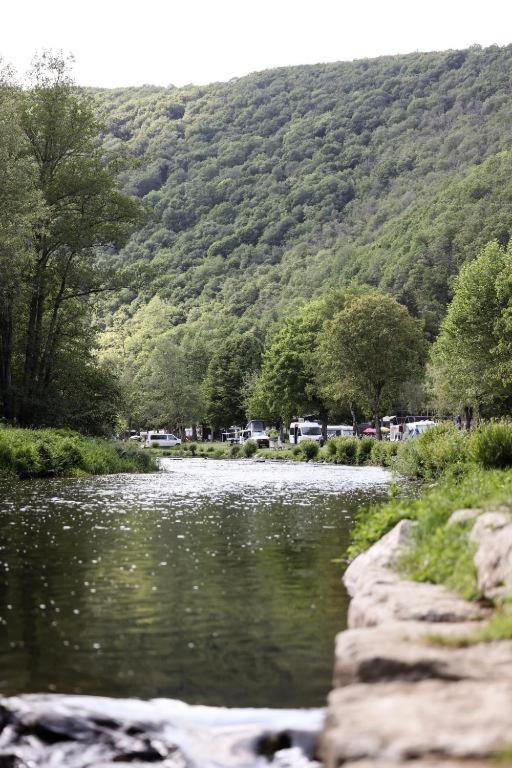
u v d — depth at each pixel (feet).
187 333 493.36
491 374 152.87
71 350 175.11
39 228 145.18
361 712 14.19
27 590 31.94
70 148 157.38
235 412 360.69
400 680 16.80
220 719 18.11
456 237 388.16
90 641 24.70
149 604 29.68
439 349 176.76
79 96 156.35
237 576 34.99
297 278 554.87
